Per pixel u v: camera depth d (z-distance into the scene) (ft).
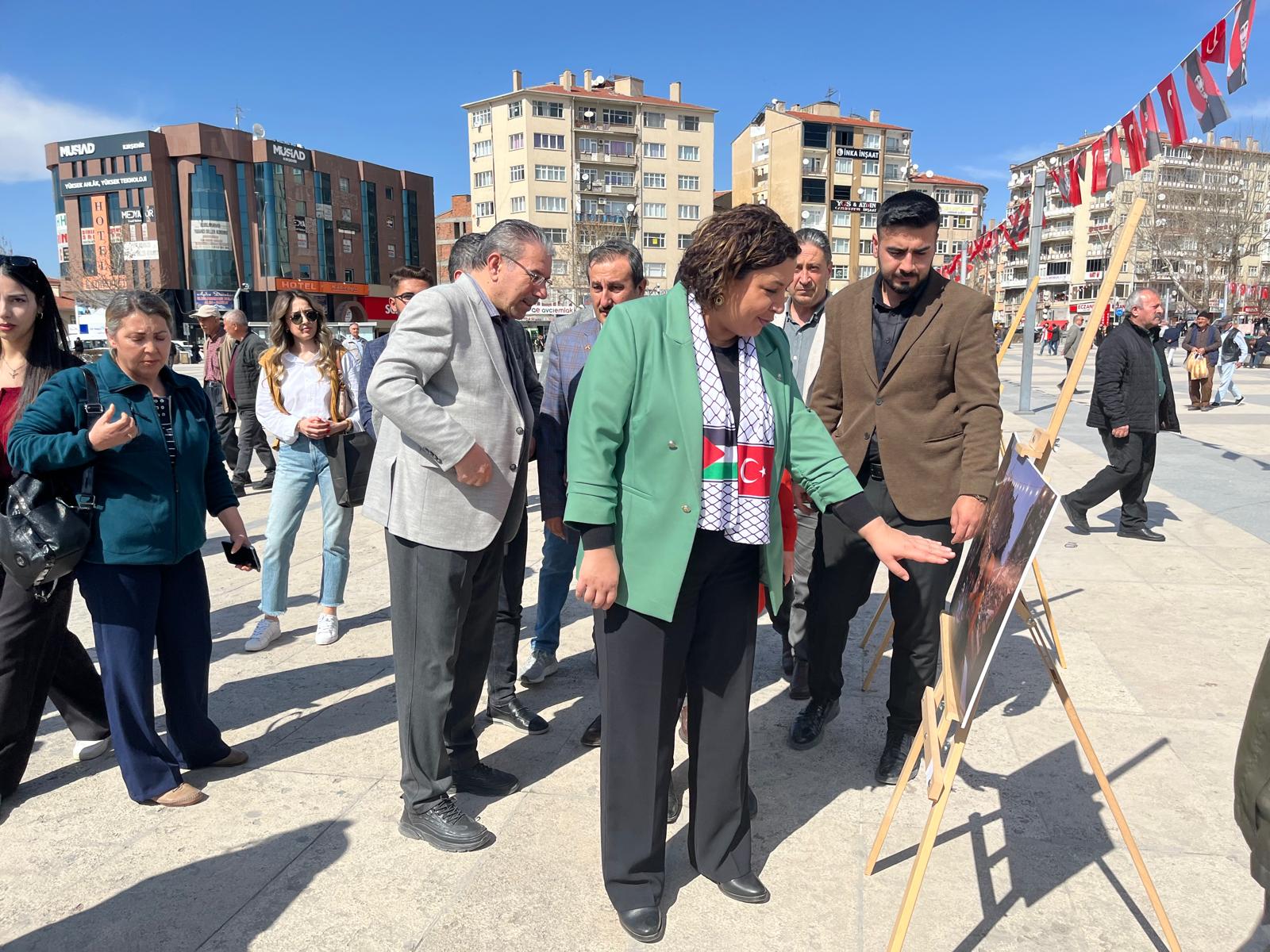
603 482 6.48
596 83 235.81
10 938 6.91
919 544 6.89
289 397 13.20
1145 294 18.35
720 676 7.14
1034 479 6.07
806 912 7.17
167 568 9.09
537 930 6.95
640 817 6.90
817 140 227.20
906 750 9.34
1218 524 20.24
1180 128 10.90
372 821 8.60
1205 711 10.70
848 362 9.46
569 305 203.00
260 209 217.36
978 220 256.93
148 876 7.72
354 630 14.37
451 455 7.54
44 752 10.18
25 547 7.90
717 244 6.06
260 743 10.32
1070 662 12.25
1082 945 6.69
